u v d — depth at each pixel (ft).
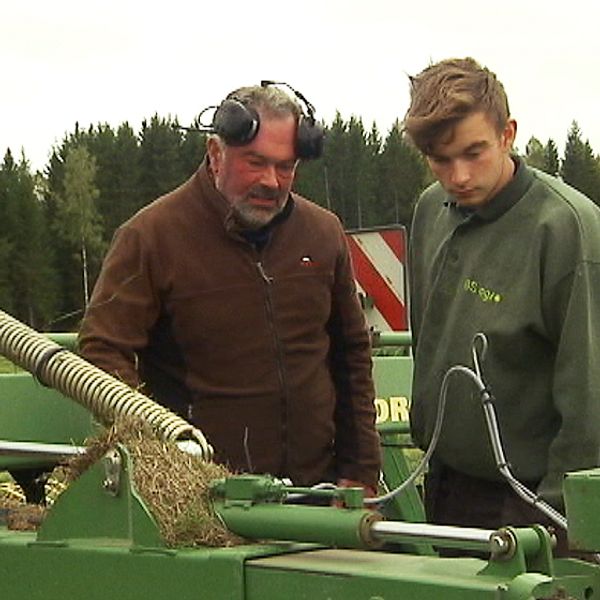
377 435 18.85
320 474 18.02
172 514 12.26
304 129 16.87
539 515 15.34
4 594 13.19
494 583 10.47
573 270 14.85
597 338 14.87
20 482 19.16
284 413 17.48
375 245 29.22
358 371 18.75
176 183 151.02
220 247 17.22
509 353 15.30
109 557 12.34
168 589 11.98
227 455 17.28
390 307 29.04
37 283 132.98
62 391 14.51
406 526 11.32
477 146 15.08
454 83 15.02
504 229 15.47
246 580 11.57
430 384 16.24
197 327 17.16
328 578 11.10
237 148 16.70
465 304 15.74
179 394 17.53
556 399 14.97
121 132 152.05
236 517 12.23
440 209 16.75
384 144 138.51
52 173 147.02
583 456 14.76
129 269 17.02
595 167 139.33
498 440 13.37
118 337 16.80
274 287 17.47
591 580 10.85
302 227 17.90
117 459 12.47
